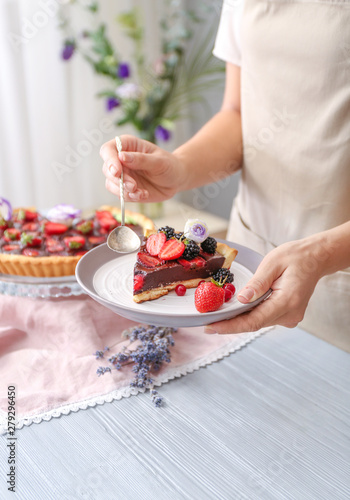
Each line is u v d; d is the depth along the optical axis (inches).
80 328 50.5
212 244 53.8
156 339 47.1
